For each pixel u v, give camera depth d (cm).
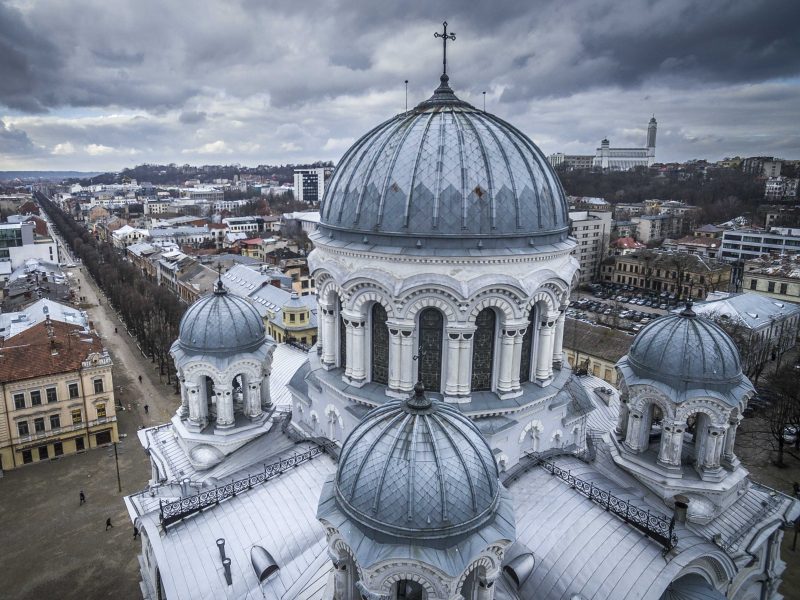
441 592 2059
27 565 5309
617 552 2788
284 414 4606
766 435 7756
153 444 4747
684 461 3844
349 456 2253
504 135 3406
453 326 3195
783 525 3819
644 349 3719
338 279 3406
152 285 15575
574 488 3203
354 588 2303
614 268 18475
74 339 7844
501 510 2273
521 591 2720
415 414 2222
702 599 2764
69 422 7438
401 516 2052
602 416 5272
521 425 3466
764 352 9738
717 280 15962
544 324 3475
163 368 10075
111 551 5509
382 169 3309
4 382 6925
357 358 3484
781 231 18262
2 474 6956
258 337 4353
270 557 2881
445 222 3138
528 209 3278
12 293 12275
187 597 2752
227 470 4031
